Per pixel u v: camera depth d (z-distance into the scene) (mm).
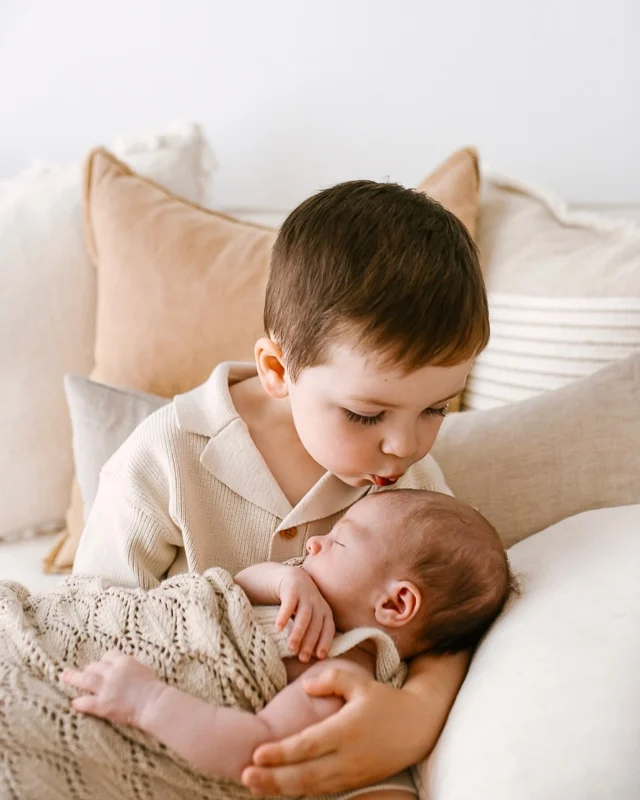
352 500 914
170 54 1702
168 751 689
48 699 688
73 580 853
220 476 901
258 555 904
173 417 928
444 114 1655
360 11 1621
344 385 745
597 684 647
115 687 691
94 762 677
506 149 1660
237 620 756
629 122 1613
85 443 1188
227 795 706
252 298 1291
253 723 688
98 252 1402
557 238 1322
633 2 1546
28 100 1784
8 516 1410
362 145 1692
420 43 1623
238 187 1761
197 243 1339
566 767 599
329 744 666
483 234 1376
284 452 931
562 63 1599
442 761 688
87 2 1695
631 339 1150
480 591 819
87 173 1422
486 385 1270
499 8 1586
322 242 766
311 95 1679
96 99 1757
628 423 1006
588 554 834
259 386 985
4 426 1379
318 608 782
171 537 901
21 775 649
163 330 1313
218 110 1720
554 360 1202
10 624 774
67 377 1214
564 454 1018
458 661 821
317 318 747
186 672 733
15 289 1386
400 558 813
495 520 1030
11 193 1503
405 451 768
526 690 674
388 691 722
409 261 729
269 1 1639
